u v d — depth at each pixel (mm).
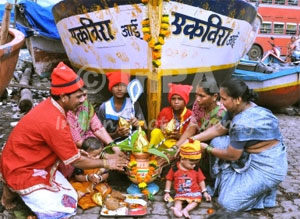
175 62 4293
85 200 3295
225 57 4762
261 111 3160
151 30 4035
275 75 6781
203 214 3189
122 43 4285
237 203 3164
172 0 3947
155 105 4395
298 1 18344
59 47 9703
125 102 3957
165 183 3846
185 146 3273
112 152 3469
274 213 3254
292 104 7355
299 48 14883
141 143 3385
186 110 3928
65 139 2924
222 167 3381
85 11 4379
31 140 2965
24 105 6363
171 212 3234
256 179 3172
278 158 3207
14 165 2990
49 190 3014
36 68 9688
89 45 4625
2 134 5309
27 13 8992
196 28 4211
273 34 18281
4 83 4117
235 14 4523
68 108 2990
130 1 3988
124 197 3375
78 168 3268
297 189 3758
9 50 3908
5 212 3182
